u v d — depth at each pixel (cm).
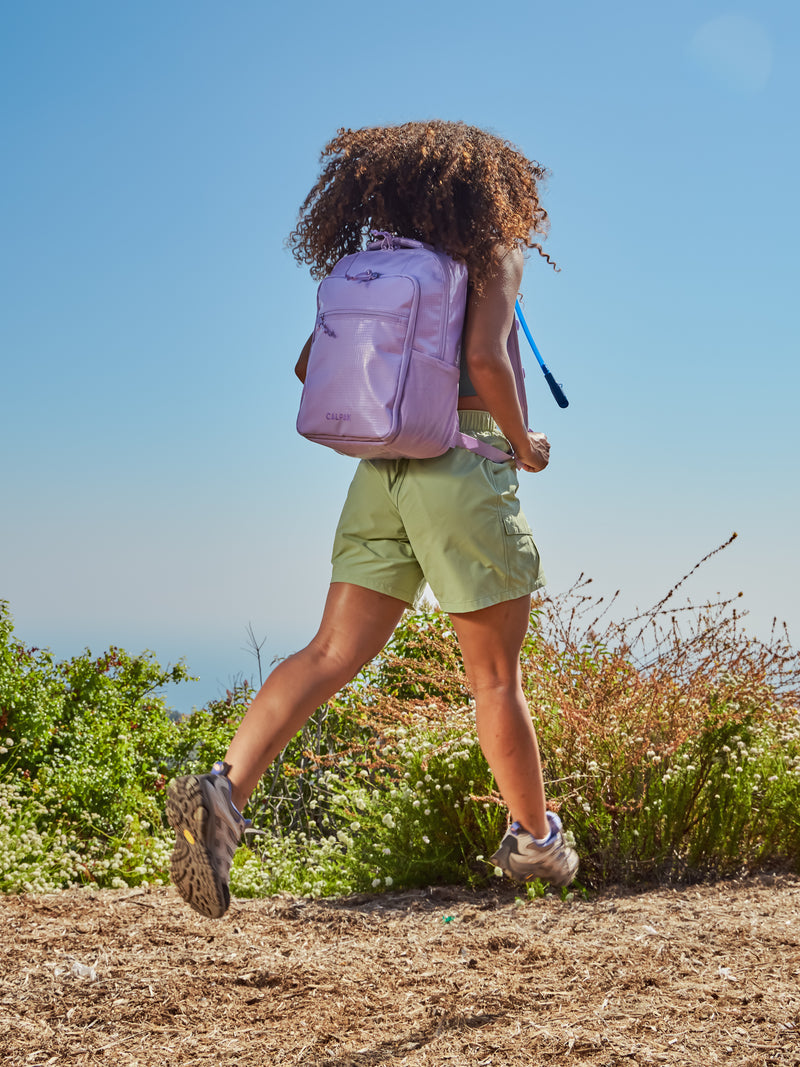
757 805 427
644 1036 204
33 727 948
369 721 553
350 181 239
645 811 407
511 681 231
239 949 281
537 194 250
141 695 1198
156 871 607
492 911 344
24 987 243
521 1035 208
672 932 292
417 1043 208
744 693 459
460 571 220
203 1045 212
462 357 230
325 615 233
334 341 216
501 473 228
